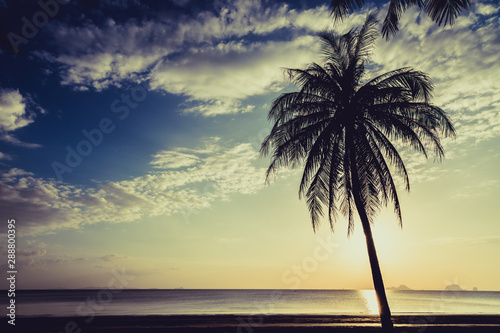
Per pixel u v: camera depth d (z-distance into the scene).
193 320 20.16
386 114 12.44
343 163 13.34
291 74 13.62
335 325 16.52
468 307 62.09
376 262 11.56
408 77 12.80
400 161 12.68
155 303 69.12
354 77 13.48
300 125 13.39
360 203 12.16
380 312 11.17
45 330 16.67
